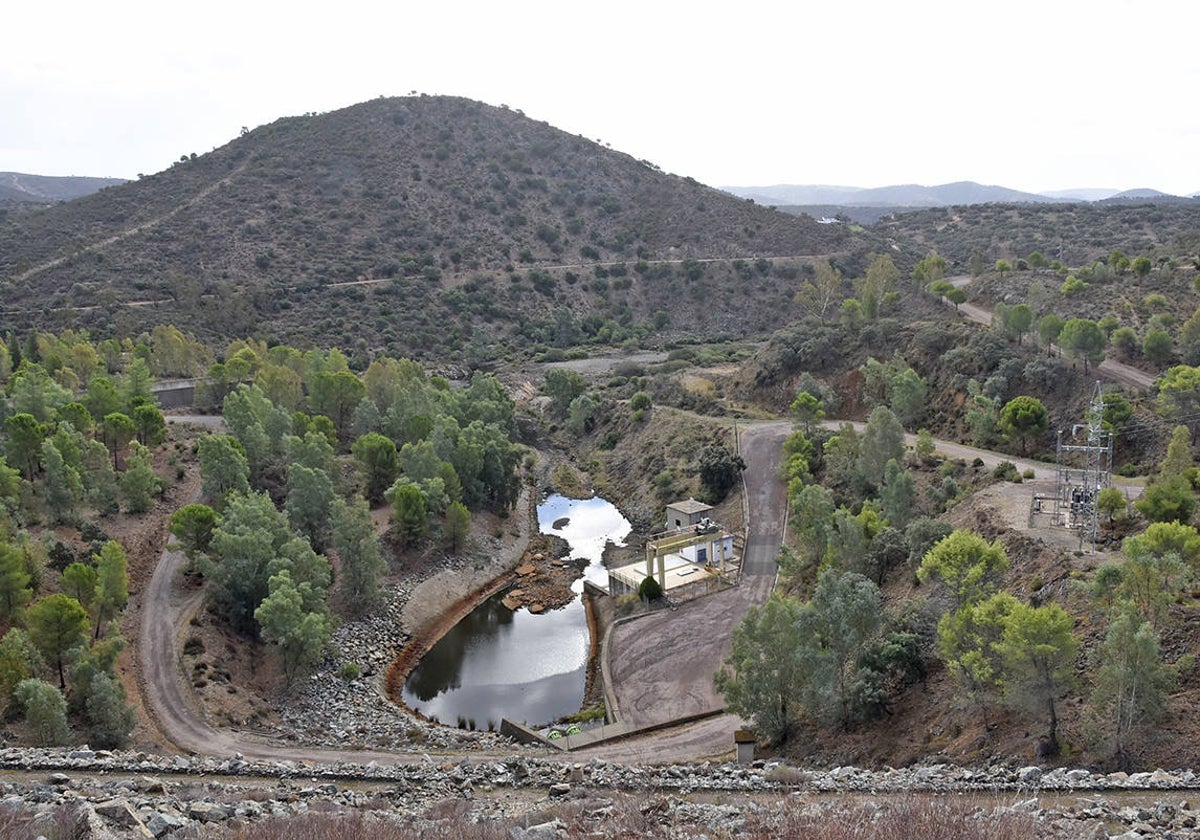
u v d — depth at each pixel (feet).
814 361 437.58
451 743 199.62
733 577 284.61
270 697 219.82
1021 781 111.34
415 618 280.10
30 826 79.66
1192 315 357.20
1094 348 328.90
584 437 490.90
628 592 287.69
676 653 239.09
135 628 230.07
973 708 152.56
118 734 171.22
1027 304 408.67
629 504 395.34
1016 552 197.67
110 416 315.37
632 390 508.53
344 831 84.99
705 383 495.00
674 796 108.68
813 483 328.29
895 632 177.78
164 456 347.56
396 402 403.54
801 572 263.70
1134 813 93.30
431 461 338.13
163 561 268.41
